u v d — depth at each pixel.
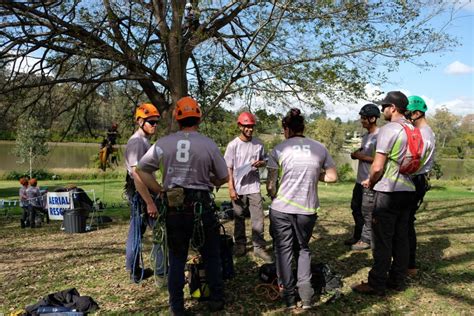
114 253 5.82
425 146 4.00
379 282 3.86
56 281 4.65
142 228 4.58
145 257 5.45
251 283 4.29
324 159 3.60
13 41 7.53
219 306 3.63
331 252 5.30
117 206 15.25
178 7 7.64
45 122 8.95
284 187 3.57
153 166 3.38
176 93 8.19
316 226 6.91
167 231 3.29
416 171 3.75
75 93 8.64
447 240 5.85
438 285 4.14
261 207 5.08
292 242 3.63
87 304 3.71
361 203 5.48
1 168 37.66
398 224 3.96
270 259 4.96
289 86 7.25
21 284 4.59
